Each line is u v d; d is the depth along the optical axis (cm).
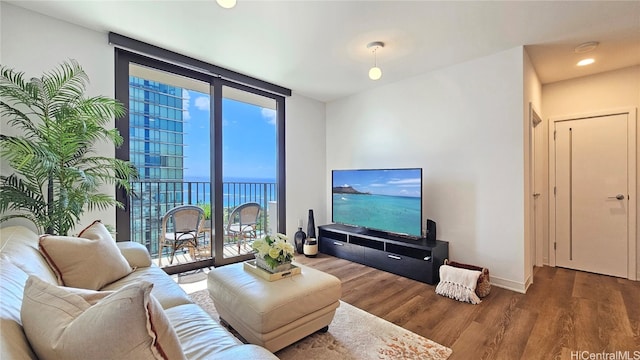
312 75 357
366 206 371
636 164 308
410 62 315
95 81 254
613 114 320
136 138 349
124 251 210
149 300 69
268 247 197
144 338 66
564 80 351
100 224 207
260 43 272
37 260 146
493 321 214
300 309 173
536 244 358
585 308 235
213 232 344
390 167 384
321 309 186
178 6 215
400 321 214
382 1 207
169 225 348
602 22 232
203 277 306
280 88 399
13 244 145
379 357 171
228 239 425
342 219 403
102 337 63
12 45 217
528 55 290
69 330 68
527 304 243
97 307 68
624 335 194
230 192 430
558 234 354
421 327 205
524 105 275
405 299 254
